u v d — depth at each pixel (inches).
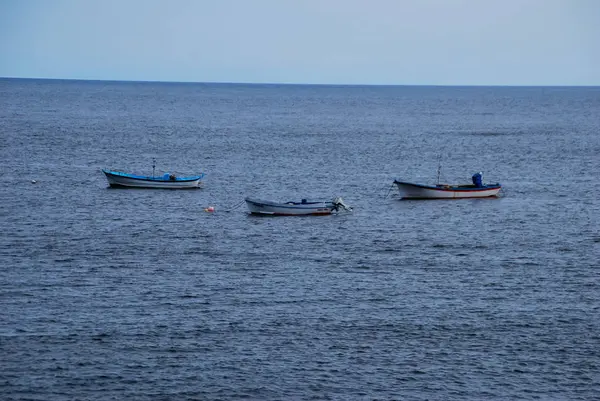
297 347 5728.3
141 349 5639.8
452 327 6122.1
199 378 5246.1
